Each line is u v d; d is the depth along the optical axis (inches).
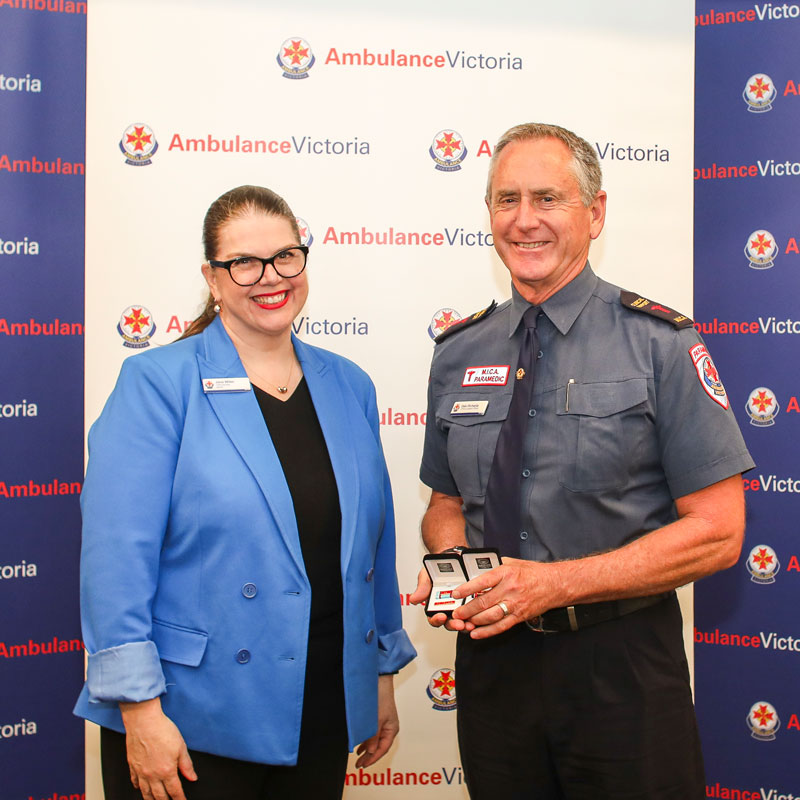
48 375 81.3
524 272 58.4
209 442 53.4
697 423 54.4
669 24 84.5
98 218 81.7
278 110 83.1
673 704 55.4
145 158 82.1
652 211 85.4
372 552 59.9
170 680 51.6
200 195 82.7
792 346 83.2
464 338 66.6
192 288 82.9
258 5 82.5
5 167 80.0
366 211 84.4
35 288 80.8
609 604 54.9
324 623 55.5
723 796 85.4
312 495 55.5
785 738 83.5
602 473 55.5
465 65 84.1
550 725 55.6
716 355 85.4
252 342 58.2
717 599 85.2
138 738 49.4
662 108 84.9
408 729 86.0
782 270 83.3
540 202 57.4
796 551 83.2
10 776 80.5
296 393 59.3
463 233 85.0
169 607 52.6
